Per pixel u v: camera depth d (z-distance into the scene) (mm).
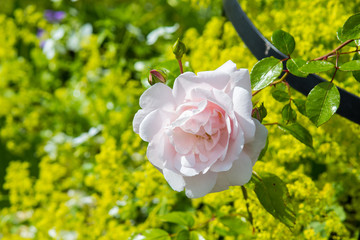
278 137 705
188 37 870
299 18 754
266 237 657
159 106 511
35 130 1233
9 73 1226
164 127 510
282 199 575
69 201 897
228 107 497
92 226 786
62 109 1139
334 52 553
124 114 948
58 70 1326
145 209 826
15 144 1250
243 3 801
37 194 896
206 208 730
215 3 900
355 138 686
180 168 509
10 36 1225
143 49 1125
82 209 897
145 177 734
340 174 729
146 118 508
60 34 1181
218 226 704
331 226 672
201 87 508
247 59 750
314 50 708
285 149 712
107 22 1081
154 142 510
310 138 585
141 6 1296
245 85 509
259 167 674
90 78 1100
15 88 1327
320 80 564
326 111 525
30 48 1494
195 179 514
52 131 1172
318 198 670
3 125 1372
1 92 1241
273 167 686
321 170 779
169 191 749
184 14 1188
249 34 606
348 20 519
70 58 1349
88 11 1392
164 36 1018
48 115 1244
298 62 546
